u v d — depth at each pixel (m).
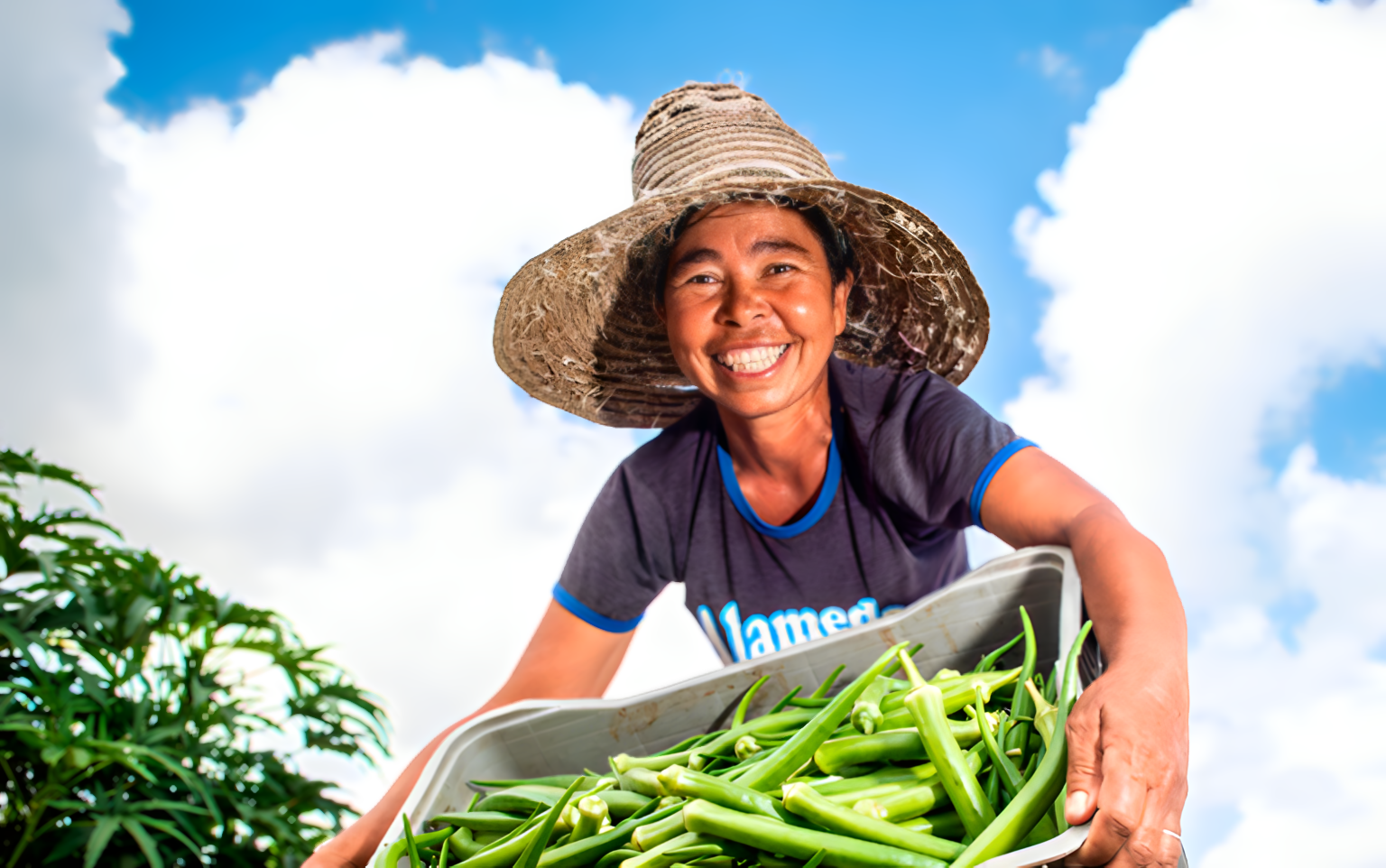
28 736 2.18
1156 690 0.70
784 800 0.74
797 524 1.56
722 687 1.07
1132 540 0.93
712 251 1.46
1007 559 1.01
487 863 0.83
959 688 0.86
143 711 2.41
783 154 1.47
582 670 1.61
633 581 1.62
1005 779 0.74
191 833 2.30
